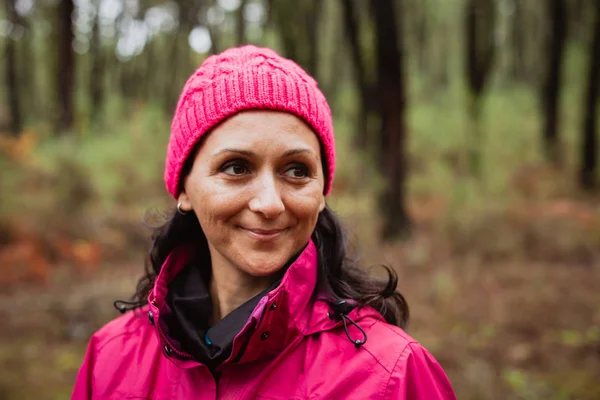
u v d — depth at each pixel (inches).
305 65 426.9
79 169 313.1
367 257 244.1
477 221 274.5
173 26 719.7
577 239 258.2
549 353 149.3
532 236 262.2
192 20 457.7
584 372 138.3
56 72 512.4
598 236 263.6
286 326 42.5
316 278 46.2
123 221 304.3
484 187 329.7
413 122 515.2
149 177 377.4
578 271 227.8
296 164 43.3
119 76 942.4
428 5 849.5
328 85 661.3
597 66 422.9
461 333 165.0
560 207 330.3
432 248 256.8
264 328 41.3
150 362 48.6
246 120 42.4
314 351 43.3
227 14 469.7
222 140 43.0
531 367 142.3
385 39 287.7
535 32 880.9
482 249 251.8
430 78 950.4
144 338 50.7
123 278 239.6
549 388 130.3
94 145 382.6
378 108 306.7
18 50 717.3
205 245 53.6
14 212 266.7
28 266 235.0
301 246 44.1
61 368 153.7
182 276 51.1
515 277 217.6
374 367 41.6
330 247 50.3
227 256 43.9
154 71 921.5
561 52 513.3
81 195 303.3
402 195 285.6
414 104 693.3
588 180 419.2
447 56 969.5
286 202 42.3
